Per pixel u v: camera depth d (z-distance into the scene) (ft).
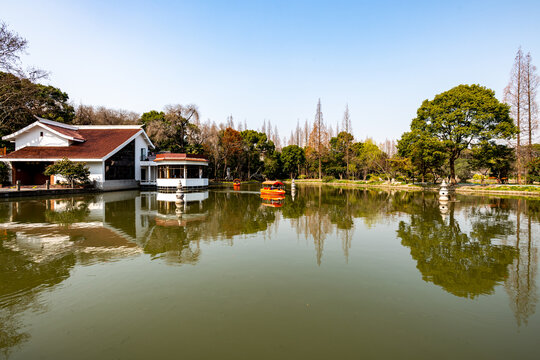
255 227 34.45
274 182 72.95
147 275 18.76
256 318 13.56
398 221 39.24
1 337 11.96
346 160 179.42
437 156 102.37
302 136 282.36
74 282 17.51
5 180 80.84
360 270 20.17
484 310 14.65
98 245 25.59
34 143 88.12
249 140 212.84
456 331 12.71
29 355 10.78
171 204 54.54
